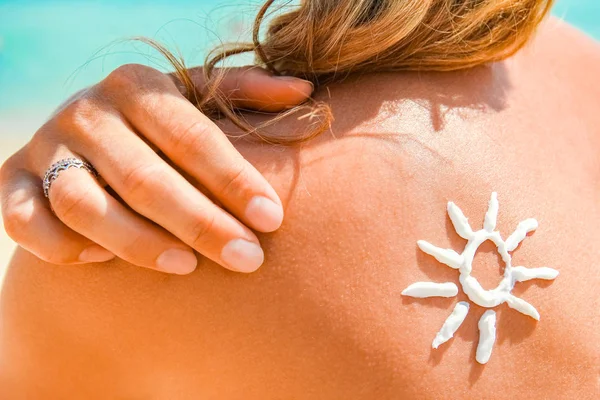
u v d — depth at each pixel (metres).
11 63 1.60
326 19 0.38
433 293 0.35
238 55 0.41
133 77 0.35
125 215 0.33
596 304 0.37
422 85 0.39
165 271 0.34
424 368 0.34
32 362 0.38
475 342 0.35
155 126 0.34
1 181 0.35
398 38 0.37
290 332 0.34
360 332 0.34
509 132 0.39
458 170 0.36
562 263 0.37
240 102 0.39
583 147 0.40
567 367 0.36
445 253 0.35
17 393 0.39
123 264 0.35
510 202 0.37
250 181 0.34
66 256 0.35
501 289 0.35
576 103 0.42
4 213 0.35
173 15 1.79
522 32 0.39
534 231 0.37
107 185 0.35
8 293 0.38
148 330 0.35
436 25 0.38
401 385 0.34
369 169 0.36
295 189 0.35
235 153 0.34
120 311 0.35
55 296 0.36
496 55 0.39
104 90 0.35
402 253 0.35
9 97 1.49
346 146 0.36
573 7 1.60
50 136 0.35
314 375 0.34
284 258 0.35
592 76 0.44
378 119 0.37
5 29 1.74
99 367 0.37
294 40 0.39
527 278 0.36
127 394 0.37
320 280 0.34
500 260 0.36
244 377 0.35
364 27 0.37
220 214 0.33
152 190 0.33
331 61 0.39
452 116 0.38
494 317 0.35
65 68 1.58
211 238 0.33
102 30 1.72
